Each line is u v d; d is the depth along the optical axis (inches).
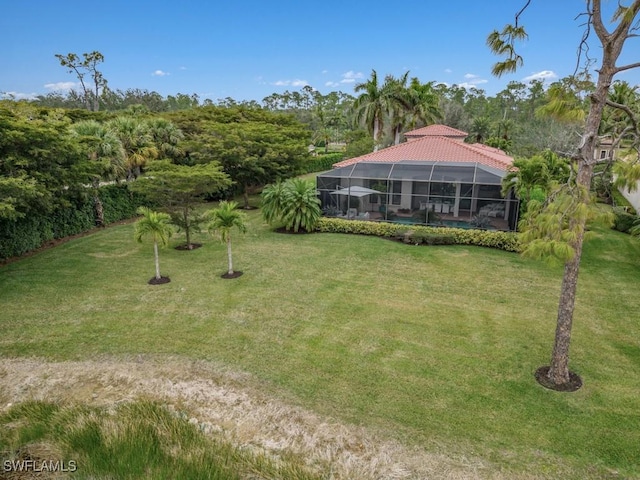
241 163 1044.5
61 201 634.2
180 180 631.2
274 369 334.0
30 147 550.3
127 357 351.3
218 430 258.1
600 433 260.7
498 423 269.7
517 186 700.7
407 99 1589.6
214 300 476.4
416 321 426.9
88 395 293.7
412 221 856.3
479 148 1176.2
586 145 283.0
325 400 293.9
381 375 326.0
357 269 598.2
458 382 317.4
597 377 326.6
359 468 225.6
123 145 903.7
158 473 214.5
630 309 463.8
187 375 323.9
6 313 429.1
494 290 518.3
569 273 301.0
